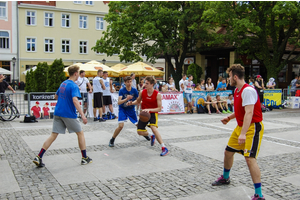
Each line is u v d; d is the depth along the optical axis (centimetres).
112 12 2638
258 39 1950
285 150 655
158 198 382
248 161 368
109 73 1623
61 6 3916
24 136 775
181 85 1375
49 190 404
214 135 822
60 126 515
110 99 1138
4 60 3759
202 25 2072
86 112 1195
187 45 2609
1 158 562
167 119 1163
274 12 1623
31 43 3850
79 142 527
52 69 1541
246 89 362
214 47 2381
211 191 407
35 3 3816
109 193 396
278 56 1914
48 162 540
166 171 495
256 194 366
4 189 405
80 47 4084
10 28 3753
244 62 2350
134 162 547
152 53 2378
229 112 1420
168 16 2314
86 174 474
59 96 515
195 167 519
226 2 1822
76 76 520
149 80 594
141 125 627
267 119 1191
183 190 410
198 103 1390
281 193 403
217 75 2616
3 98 1041
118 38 2642
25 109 1090
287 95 1695
